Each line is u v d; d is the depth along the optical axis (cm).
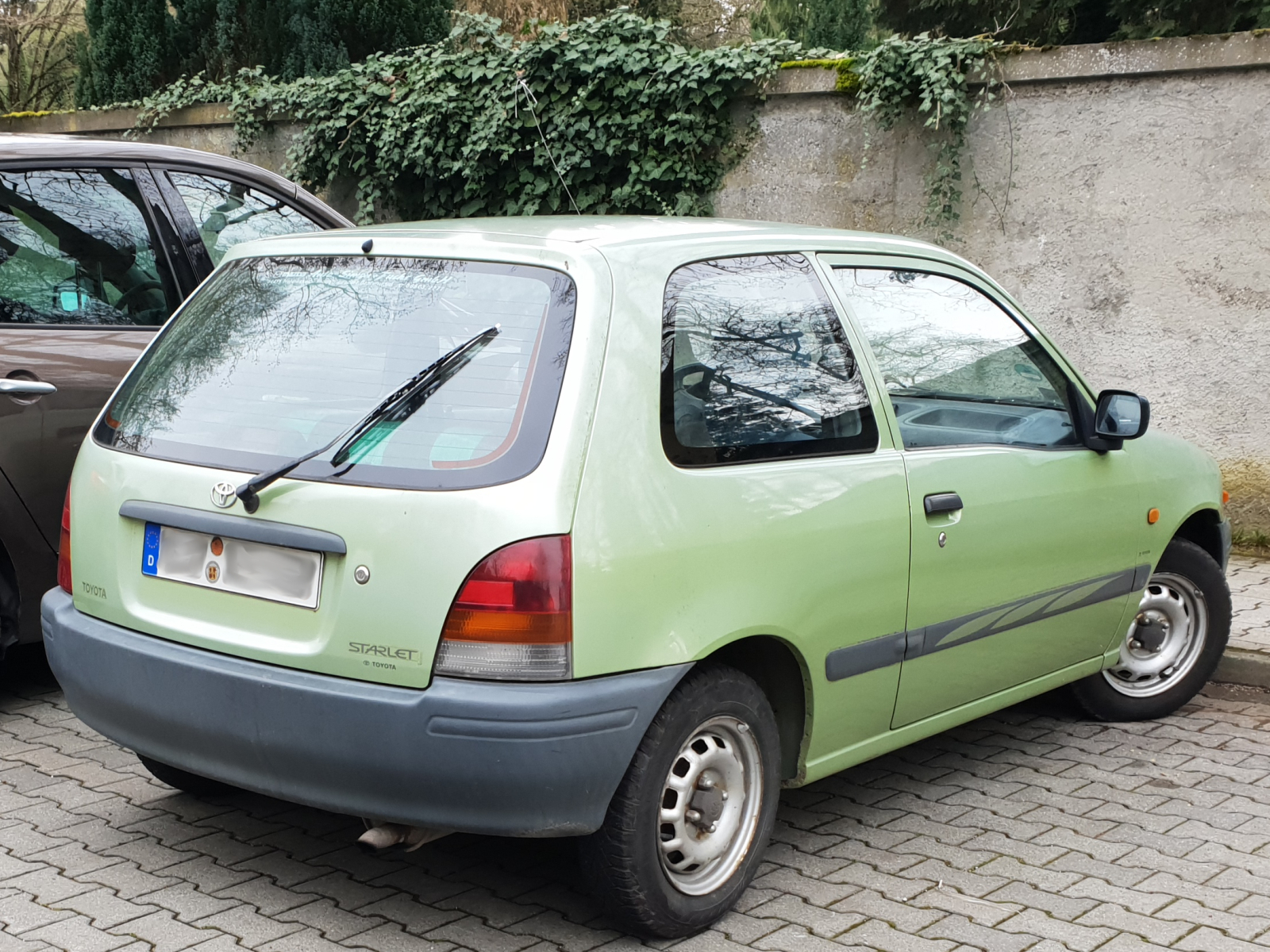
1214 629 537
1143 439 504
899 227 821
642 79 875
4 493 476
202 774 334
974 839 409
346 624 303
